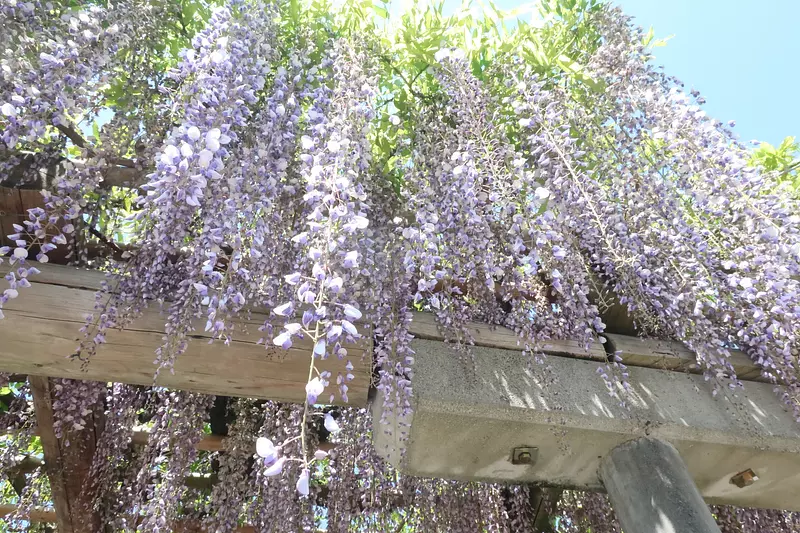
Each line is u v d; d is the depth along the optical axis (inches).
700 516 61.4
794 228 69.6
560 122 79.0
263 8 72.5
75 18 62.4
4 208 63.5
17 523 85.6
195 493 98.1
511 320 74.4
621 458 69.6
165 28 79.0
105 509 84.8
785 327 69.0
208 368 63.6
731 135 73.7
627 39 81.0
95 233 73.0
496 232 71.7
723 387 75.9
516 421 65.4
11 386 94.7
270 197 61.5
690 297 72.2
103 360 61.2
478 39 90.5
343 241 51.4
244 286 61.4
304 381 65.1
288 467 80.4
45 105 56.4
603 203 71.9
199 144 51.4
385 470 87.7
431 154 76.5
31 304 60.1
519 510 90.2
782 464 74.0
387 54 86.4
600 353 75.4
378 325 66.4
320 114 65.0
